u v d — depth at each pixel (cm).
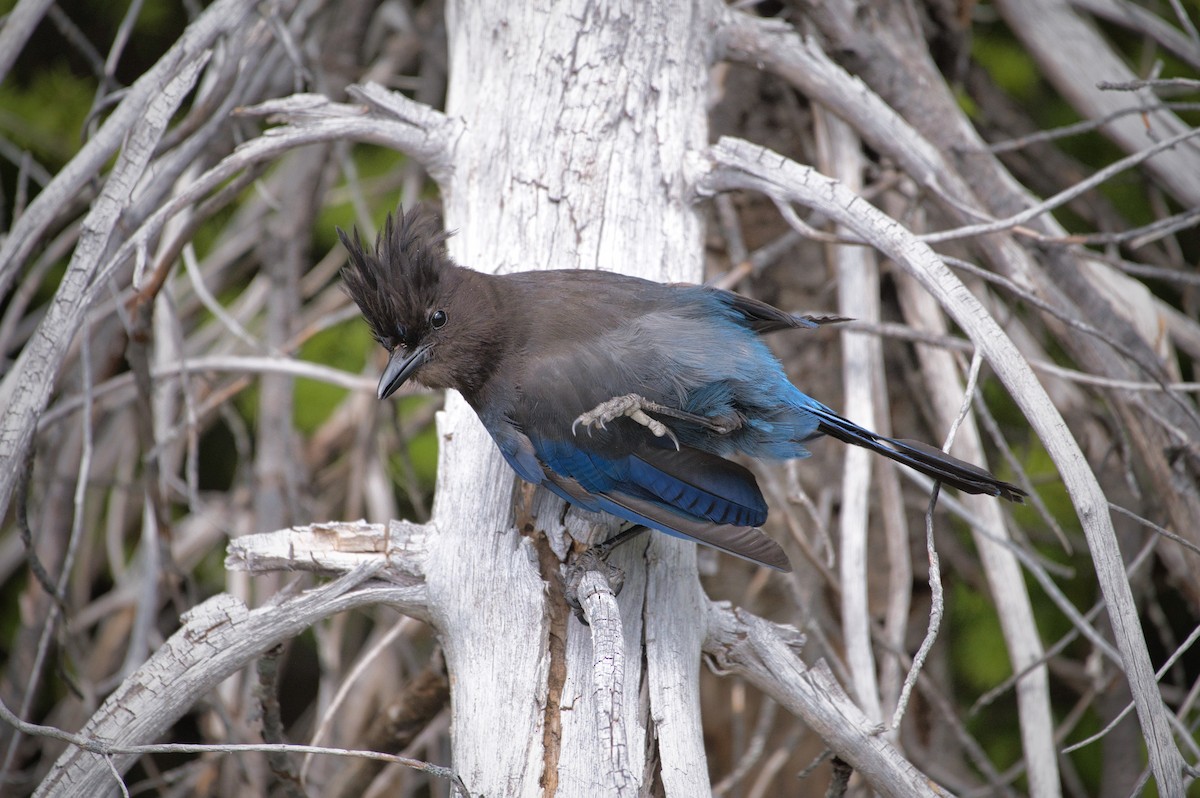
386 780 1105
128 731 651
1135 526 995
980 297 1016
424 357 764
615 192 800
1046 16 1062
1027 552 921
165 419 1132
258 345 1063
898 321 1075
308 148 1162
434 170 831
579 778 634
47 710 1342
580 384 736
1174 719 780
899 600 955
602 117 806
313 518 1168
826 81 862
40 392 695
